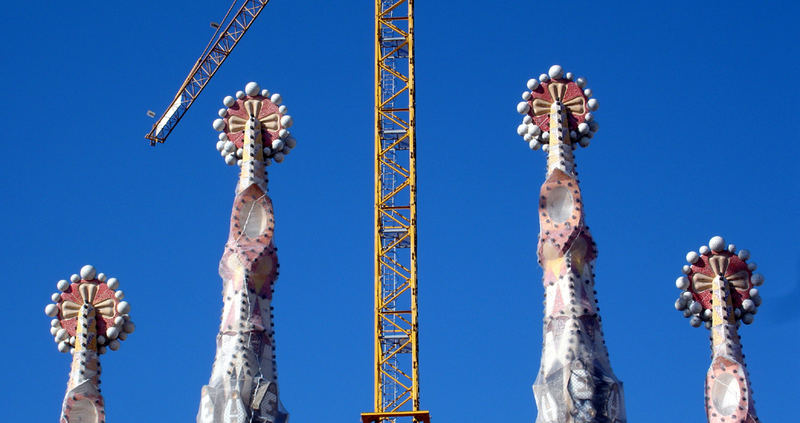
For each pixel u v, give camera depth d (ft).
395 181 328.49
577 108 248.93
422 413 304.09
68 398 233.14
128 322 240.12
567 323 231.30
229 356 235.20
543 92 250.78
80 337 237.45
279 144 250.37
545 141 247.70
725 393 229.25
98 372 236.84
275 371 237.25
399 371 312.91
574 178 241.76
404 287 319.68
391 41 341.62
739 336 234.79
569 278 234.58
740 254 239.30
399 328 316.60
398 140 331.98
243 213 245.04
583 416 224.74
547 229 238.68
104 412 234.38
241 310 238.07
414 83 336.49
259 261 241.35
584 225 238.68
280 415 233.96
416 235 323.57
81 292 241.14
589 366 227.40
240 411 230.89
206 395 233.35
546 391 227.81
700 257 240.32
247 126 251.80
